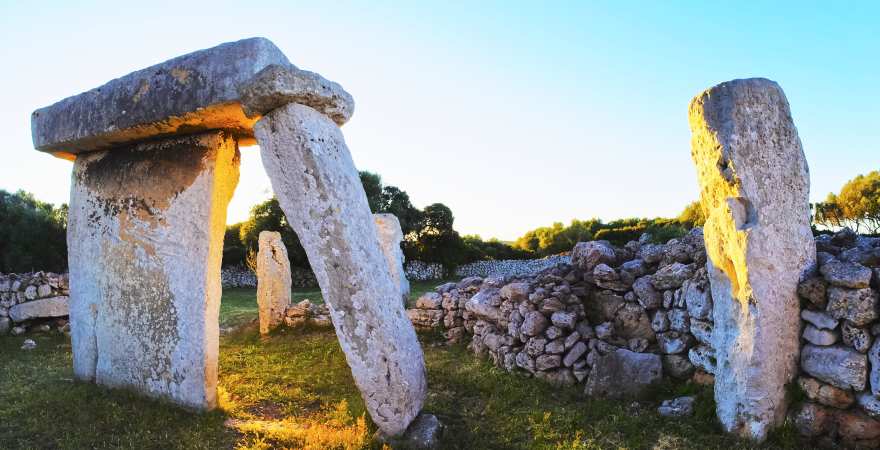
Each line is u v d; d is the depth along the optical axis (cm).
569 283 635
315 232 383
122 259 518
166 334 486
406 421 405
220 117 443
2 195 2191
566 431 437
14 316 884
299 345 803
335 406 508
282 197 393
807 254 413
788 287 401
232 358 725
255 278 2291
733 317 414
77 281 555
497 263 2384
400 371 401
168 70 448
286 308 953
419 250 2550
